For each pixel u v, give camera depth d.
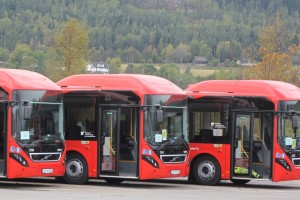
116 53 130.75
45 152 27.61
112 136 29.78
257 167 30.64
